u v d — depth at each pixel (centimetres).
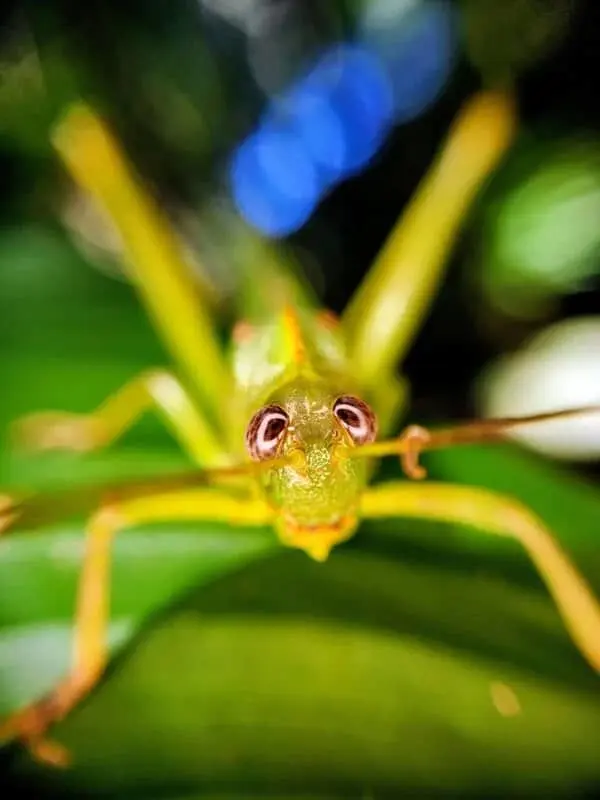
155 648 5
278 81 14
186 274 8
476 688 5
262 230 10
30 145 12
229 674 5
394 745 5
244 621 6
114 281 9
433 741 5
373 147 13
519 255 11
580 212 11
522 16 12
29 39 12
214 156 14
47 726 5
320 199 13
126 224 8
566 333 10
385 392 7
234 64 14
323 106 13
